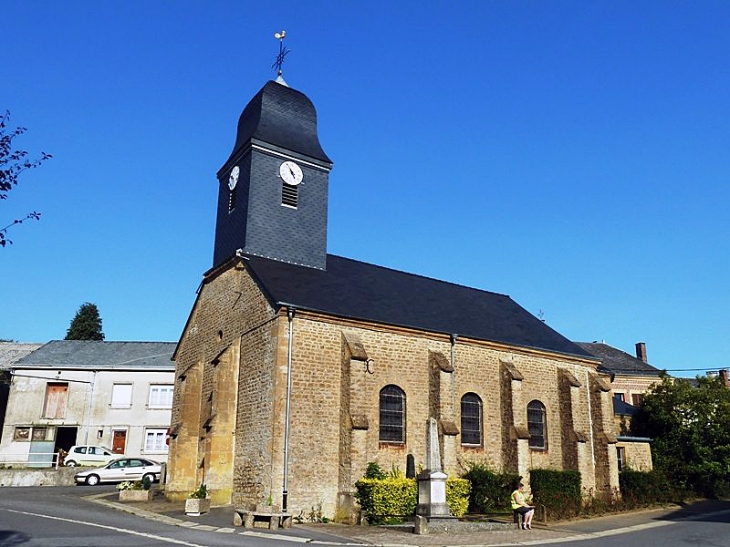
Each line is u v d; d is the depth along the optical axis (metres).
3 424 38.59
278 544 13.45
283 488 18.36
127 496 22.00
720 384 31.66
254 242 23.05
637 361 49.94
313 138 26.14
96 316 63.22
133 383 38.56
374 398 20.91
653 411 31.53
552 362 26.36
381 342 21.58
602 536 16.70
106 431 37.66
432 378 22.28
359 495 18.47
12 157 8.66
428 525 16.42
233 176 24.98
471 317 25.94
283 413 18.94
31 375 37.81
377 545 14.29
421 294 26.34
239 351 21.67
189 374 23.81
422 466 21.30
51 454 36.47
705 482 29.38
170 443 23.86
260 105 25.25
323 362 20.12
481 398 23.59
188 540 13.39
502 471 23.33
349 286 23.70
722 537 16.20
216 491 20.06
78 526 14.98
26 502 20.84
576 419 25.73
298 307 19.89
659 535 16.72
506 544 14.92
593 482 25.56
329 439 19.62
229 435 20.73
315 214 24.92
